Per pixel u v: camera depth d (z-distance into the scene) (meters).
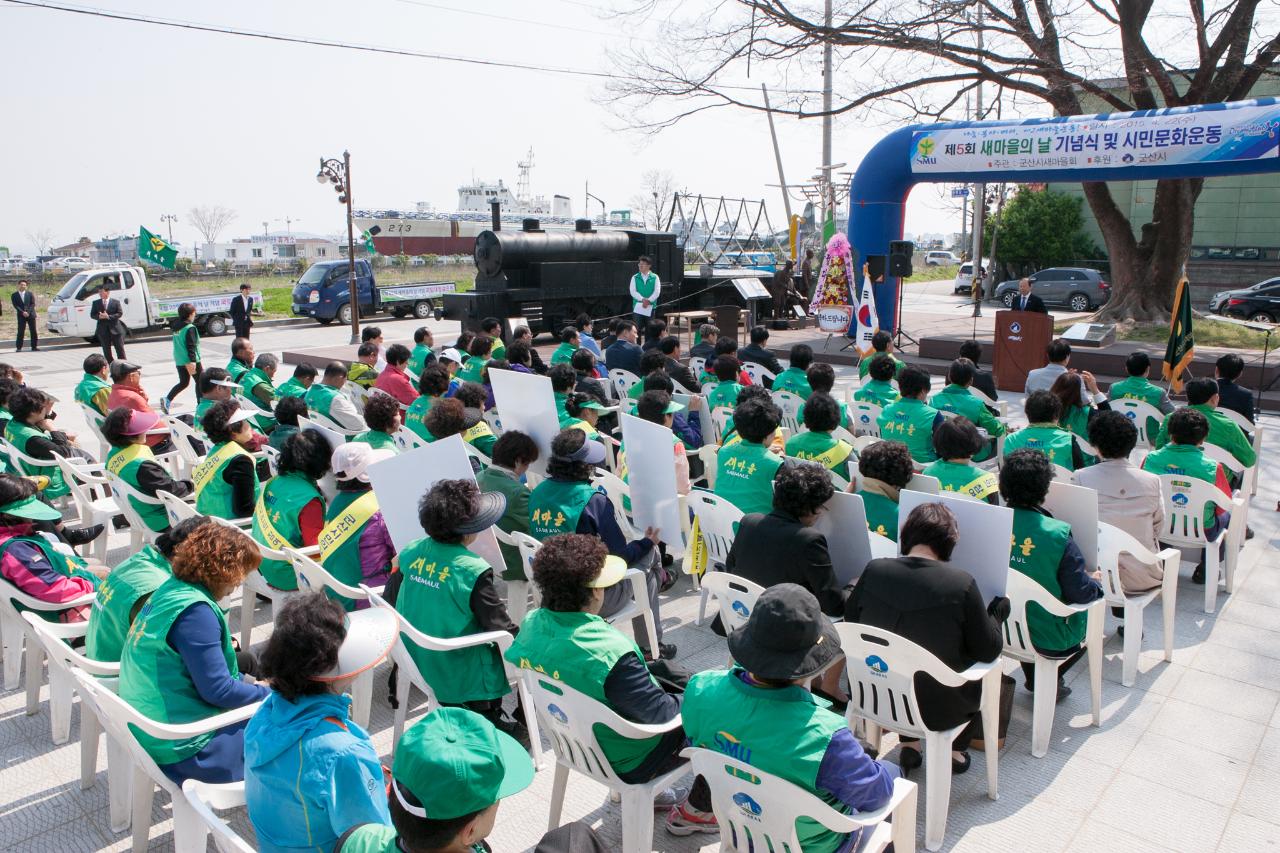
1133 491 4.49
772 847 2.46
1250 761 3.76
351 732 2.24
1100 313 18.98
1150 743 3.91
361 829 1.97
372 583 4.18
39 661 4.19
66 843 3.33
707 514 4.67
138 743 2.83
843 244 15.85
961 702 3.16
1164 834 3.30
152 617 2.93
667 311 20.05
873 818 2.40
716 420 7.32
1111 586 4.31
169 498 4.97
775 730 2.38
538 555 2.87
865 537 4.06
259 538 4.45
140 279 21.17
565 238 18.22
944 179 14.76
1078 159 13.09
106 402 8.03
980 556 3.54
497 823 3.41
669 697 2.89
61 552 4.11
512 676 3.94
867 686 3.26
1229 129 11.82
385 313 27.89
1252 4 16.30
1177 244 18.06
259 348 19.41
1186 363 9.01
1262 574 5.80
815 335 19.22
